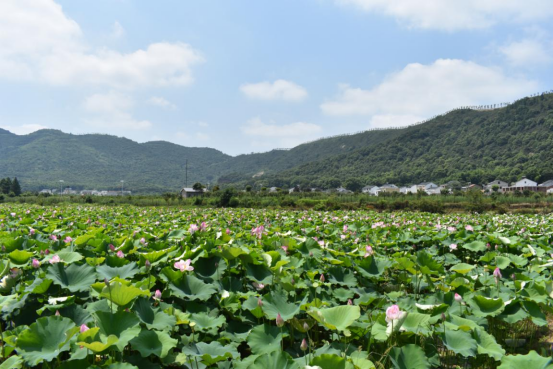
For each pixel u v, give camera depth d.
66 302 4.30
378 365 3.91
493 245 10.14
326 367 3.13
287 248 7.81
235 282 5.84
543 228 16.55
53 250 7.23
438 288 6.18
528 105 149.12
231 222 15.55
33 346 3.37
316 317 3.77
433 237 11.18
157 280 5.71
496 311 5.04
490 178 116.50
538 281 6.64
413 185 127.94
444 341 4.16
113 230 12.65
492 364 4.66
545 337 5.91
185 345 4.06
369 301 5.43
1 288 4.51
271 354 3.46
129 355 3.98
